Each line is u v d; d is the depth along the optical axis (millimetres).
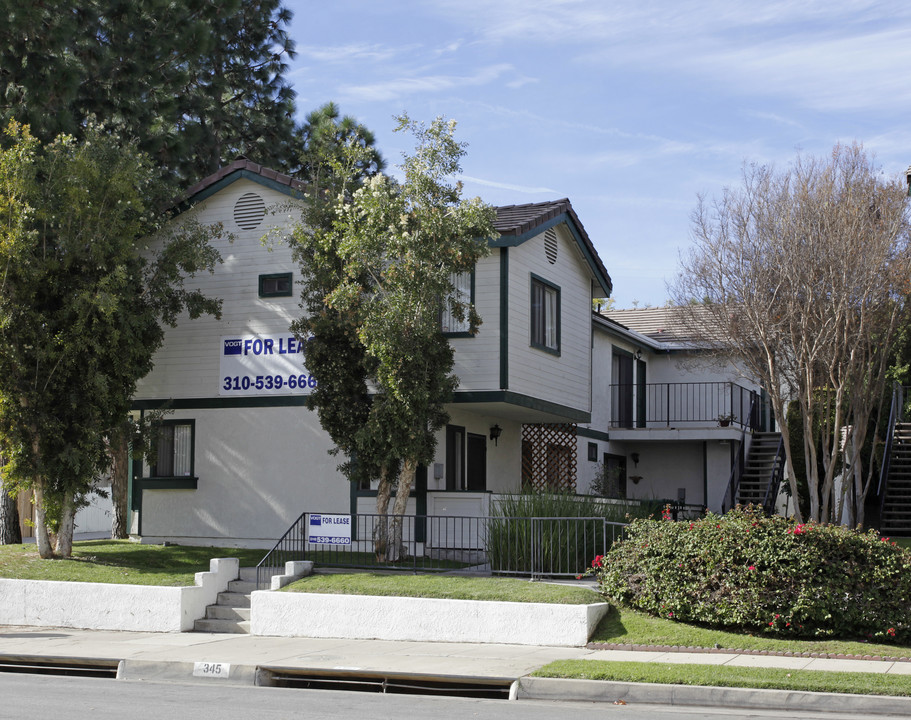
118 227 18609
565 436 24766
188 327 22234
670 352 31266
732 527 13617
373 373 18141
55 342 17969
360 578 15844
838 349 19516
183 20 25500
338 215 17766
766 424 31984
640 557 14219
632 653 12547
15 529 22078
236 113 34031
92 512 28688
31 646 14117
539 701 10617
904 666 11383
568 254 23781
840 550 13117
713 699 10195
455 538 18969
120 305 18766
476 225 17281
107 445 20125
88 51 23641
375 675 11594
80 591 16344
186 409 22094
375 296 17453
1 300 17688
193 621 15898
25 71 20969
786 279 19531
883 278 19234
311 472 20891
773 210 19938
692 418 30578
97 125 22250
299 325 18781
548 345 22547
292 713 9672
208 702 10383
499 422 23578
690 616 13438
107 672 12844
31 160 18141
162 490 22109
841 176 19766
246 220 21922
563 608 13422
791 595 12914
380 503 18438
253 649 13586
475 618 13906
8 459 18406
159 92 26016
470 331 17969
